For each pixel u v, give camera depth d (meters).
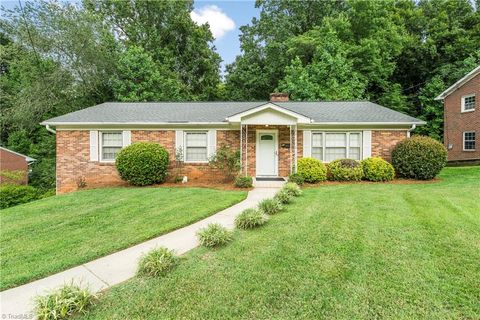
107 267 3.90
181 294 3.10
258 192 9.24
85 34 18.86
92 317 2.73
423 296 2.91
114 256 4.30
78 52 19.03
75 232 5.36
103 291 3.23
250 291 3.10
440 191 8.35
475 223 5.13
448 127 18.28
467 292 2.96
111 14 25.50
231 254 4.11
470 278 3.23
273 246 4.33
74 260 4.09
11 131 22.66
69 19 18.67
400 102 23.11
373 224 5.22
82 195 8.95
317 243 4.38
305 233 4.85
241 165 11.31
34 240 4.96
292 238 4.63
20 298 3.16
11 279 3.53
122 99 20.28
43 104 19.16
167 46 26.98
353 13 22.55
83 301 2.86
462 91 17.17
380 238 4.51
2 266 3.92
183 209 6.86
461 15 25.41
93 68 20.11
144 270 3.61
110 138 11.95
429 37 24.67
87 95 20.78
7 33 18.59
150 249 4.19
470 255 3.81
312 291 3.06
